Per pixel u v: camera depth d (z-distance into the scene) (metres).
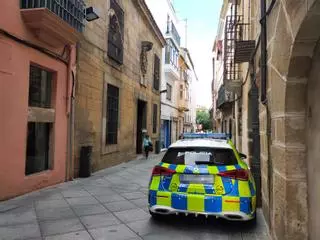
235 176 5.37
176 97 34.41
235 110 16.53
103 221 5.87
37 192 8.05
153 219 6.03
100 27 12.25
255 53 7.80
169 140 30.81
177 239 5.05
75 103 10.29
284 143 4.32
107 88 13.55
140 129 20.23
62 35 8.45
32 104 8.27
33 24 7.52
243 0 12.16
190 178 5.49
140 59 18.67
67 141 9.84
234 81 12.80
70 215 6.20
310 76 4.19
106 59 12.98
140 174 11.90
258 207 7.06
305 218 4.20
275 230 4.81
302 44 3.88
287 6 4.14
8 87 7.05
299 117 4.27
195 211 5.36
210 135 7.75
